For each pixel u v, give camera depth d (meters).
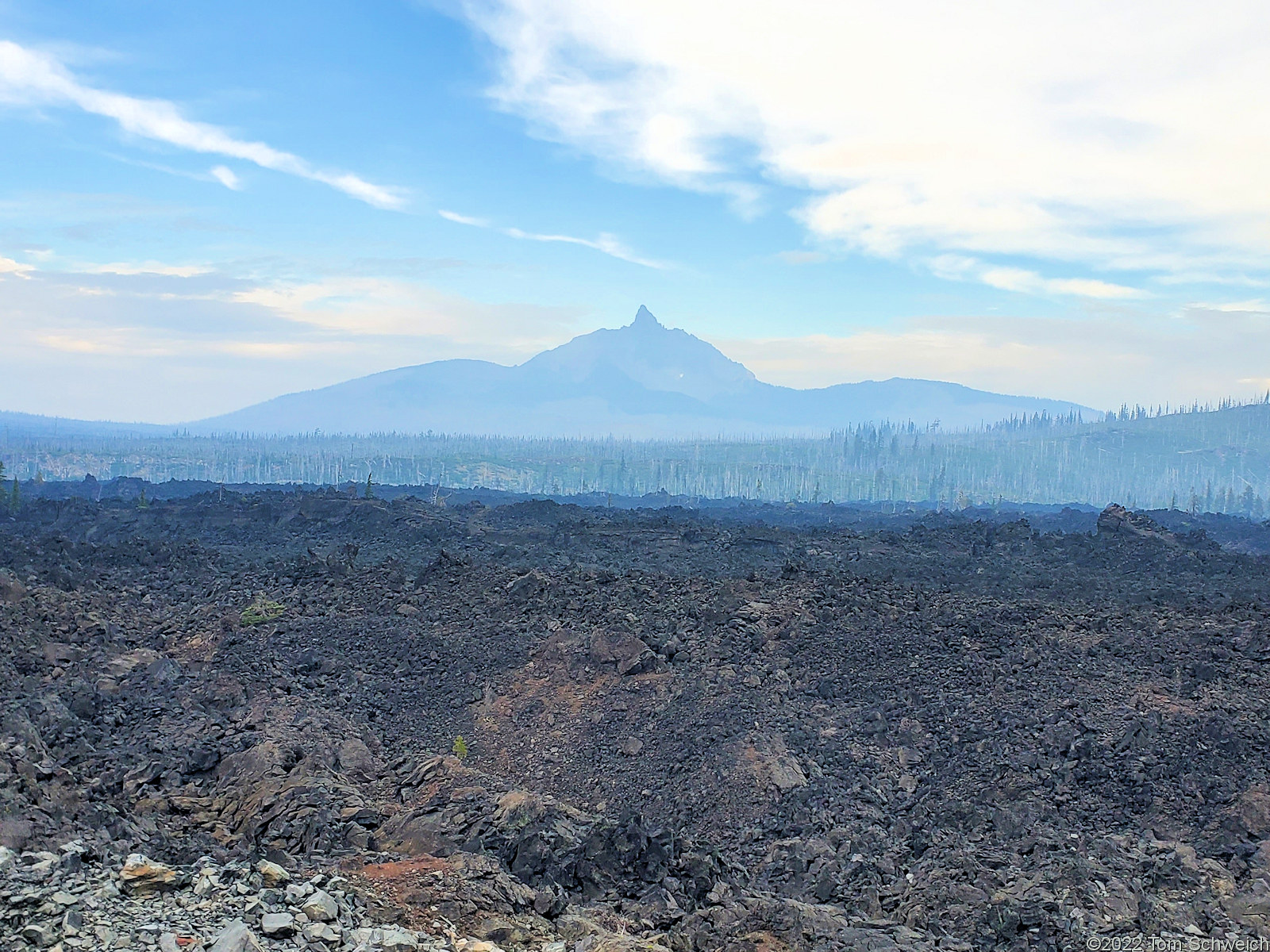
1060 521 157.25
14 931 14.80
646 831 23.41
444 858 22.59
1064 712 35.84
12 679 40.34
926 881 23.48
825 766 34.41
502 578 60.44
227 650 48.72
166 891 17.11
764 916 19.91
